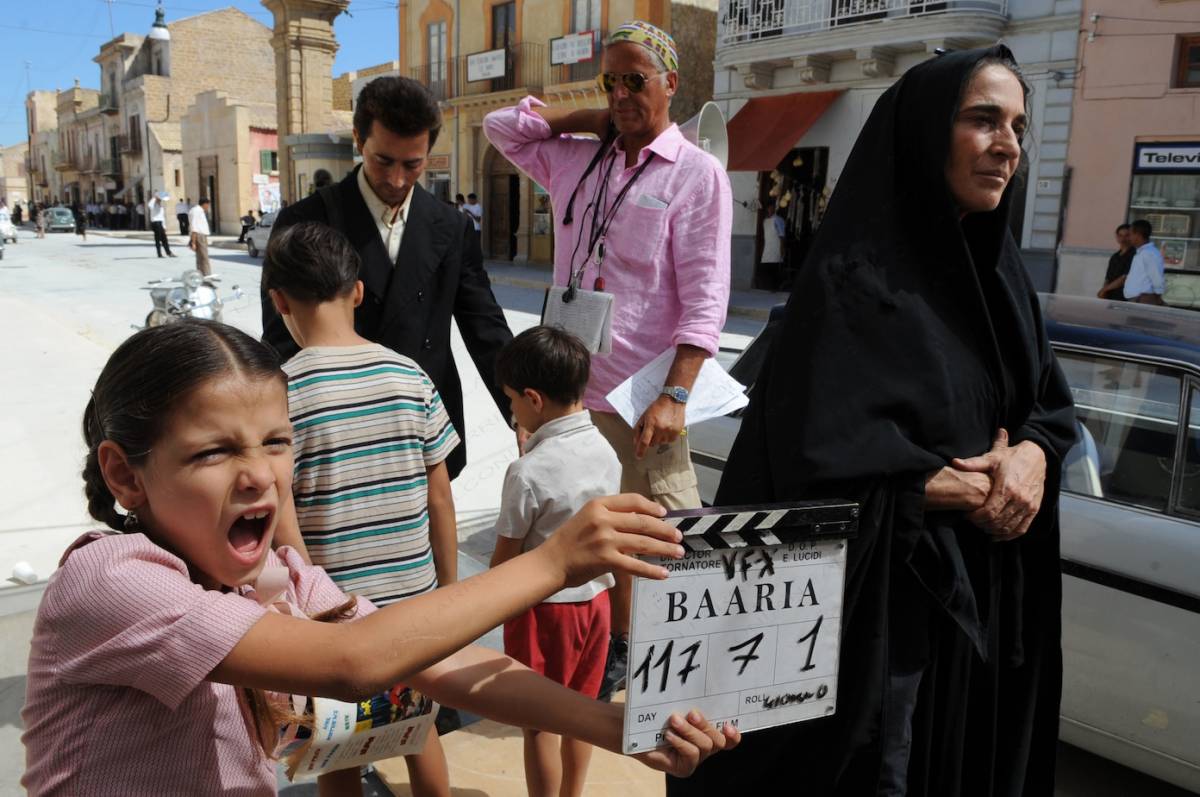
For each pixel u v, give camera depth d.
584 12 21.83
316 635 1.08
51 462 5.85
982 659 1.64
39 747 1.14
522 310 14.80
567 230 3.00
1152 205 12.90
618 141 2.91
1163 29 12.38
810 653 1.34
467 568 4.17
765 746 1.67
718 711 1.28
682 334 2.63
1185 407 2.71
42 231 38.19
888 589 1.61
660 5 19.94
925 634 1.68
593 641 2.68
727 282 2.72
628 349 2.83
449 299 2.95
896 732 1.62
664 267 2.78
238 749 1.22
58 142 71.44
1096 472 2.83
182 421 1.09
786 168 17.23
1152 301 10.23
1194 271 12.65
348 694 1.07
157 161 48.72
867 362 1.62
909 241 1.70
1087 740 2.76
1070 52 13.24
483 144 25.44
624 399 2.61
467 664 1.40
